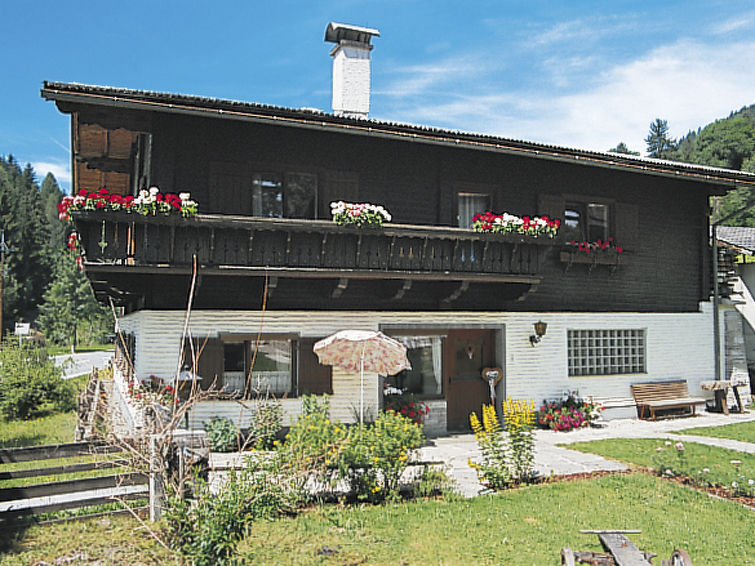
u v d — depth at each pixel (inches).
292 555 248.2
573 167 606.5
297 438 316.5
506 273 527.5
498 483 356.5
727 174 632.4
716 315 677.3
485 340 571.8
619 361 631.8
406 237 491.8
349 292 506.9
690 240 675.4
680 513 317.1
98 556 232.8
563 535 281.0
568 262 589.3
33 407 658.2
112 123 446.6
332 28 606.2
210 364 457.4
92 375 738.8
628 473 394.6
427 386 543.5
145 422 282.7
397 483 337.7
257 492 261.0
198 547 218.4
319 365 490.0
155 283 450.0
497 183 567.8
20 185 3902.6
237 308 470.6
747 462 428.5
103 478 271.9
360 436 328.2
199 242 430.6
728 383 652.1
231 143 477.4
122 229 414.9
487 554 257.9
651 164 594.6
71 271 2132.1
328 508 309.3
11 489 255.4
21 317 2564.0
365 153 521.3
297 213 497.4
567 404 576.4
